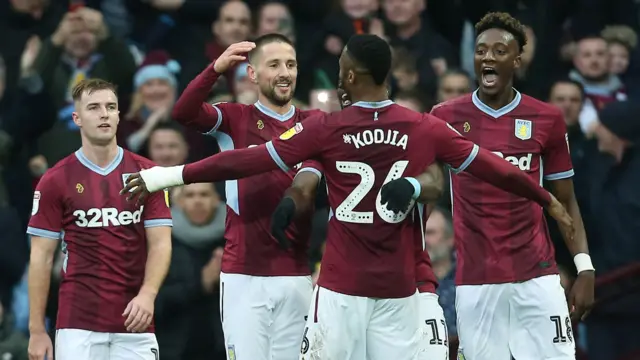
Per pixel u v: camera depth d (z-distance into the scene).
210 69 16.97
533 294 17.45
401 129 15.53
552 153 17.86
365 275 15.64
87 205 17.28
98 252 17.31
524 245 17.47
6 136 23.78
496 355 17.67
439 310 16.78
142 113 23.02
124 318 17.38
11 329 21.66
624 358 21.20
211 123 17.53
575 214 18.11
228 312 17.72
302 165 16.03
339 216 15.70
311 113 18.00
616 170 22.22
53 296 21.44
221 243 20.95
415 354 15.94
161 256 17.39
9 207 22.75
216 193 20.98
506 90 17.72
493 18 17.64
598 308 21.48
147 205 17.42
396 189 14.97
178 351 20.53
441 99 22.86
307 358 15.88
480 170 15.59
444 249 20.58
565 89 23.00
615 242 21.81
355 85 15.66
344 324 15.72
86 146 17.47
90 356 17.28
